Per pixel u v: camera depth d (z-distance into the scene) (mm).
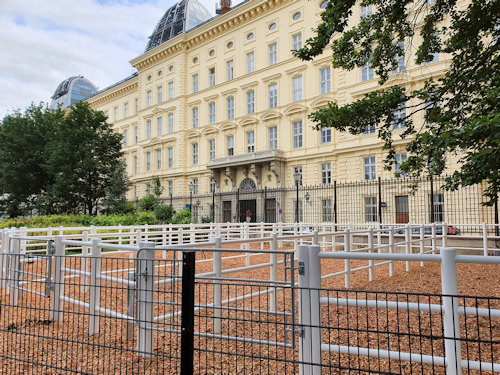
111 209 32250
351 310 5922
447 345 2760
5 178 35312
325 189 28703
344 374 3557
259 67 34312
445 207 21875
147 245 3949
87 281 5953
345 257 3064
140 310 3885
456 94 6770
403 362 3836
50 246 5254
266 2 33188
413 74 24156
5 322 5355
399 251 13547
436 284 7992
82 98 70938
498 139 3893
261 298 6793
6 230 7852
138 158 47156
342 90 28312
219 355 4031
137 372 3602
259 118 33875
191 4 48188
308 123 30594
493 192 5688
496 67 6195
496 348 4195
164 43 42344
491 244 12500
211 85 39250
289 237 6344
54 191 32812
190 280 2939
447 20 18250
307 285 3164
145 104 46344
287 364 3793
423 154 6402
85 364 3852
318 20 30250
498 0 5660
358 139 27609
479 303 6262
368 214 26453
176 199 40031
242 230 15461
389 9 7367
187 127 40781
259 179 32969
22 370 3752
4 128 37188
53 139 37000
